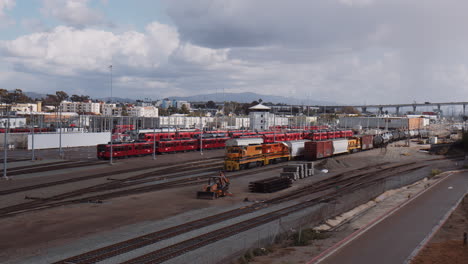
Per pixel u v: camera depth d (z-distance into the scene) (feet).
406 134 492.95
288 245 90.07
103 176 195.83
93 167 225.56
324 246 88.48
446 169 247.70
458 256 80.43
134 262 75.51
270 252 84.07
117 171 210.18
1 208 127.34
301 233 96.43
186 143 320.70
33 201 139.03
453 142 386.73
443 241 92.22
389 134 435.53
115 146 263.70
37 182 176.35
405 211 126.62
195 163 248.52
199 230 99.76
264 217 113.80
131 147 275.18
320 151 269.44
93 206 129.59
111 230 101.35
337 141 297.12
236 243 85.56
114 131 474.49
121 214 118.93
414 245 88.84
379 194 161.79
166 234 95.76
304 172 200.34
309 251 84.38
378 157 307.78
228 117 640.17
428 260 78.33
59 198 143.95
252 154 225.35
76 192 155.22
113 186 168.25
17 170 211.20
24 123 467.93
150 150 291.58
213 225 104.99
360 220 117.50
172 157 281.95
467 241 90.63
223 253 77.92
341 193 154.81
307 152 268.41
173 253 80.64
